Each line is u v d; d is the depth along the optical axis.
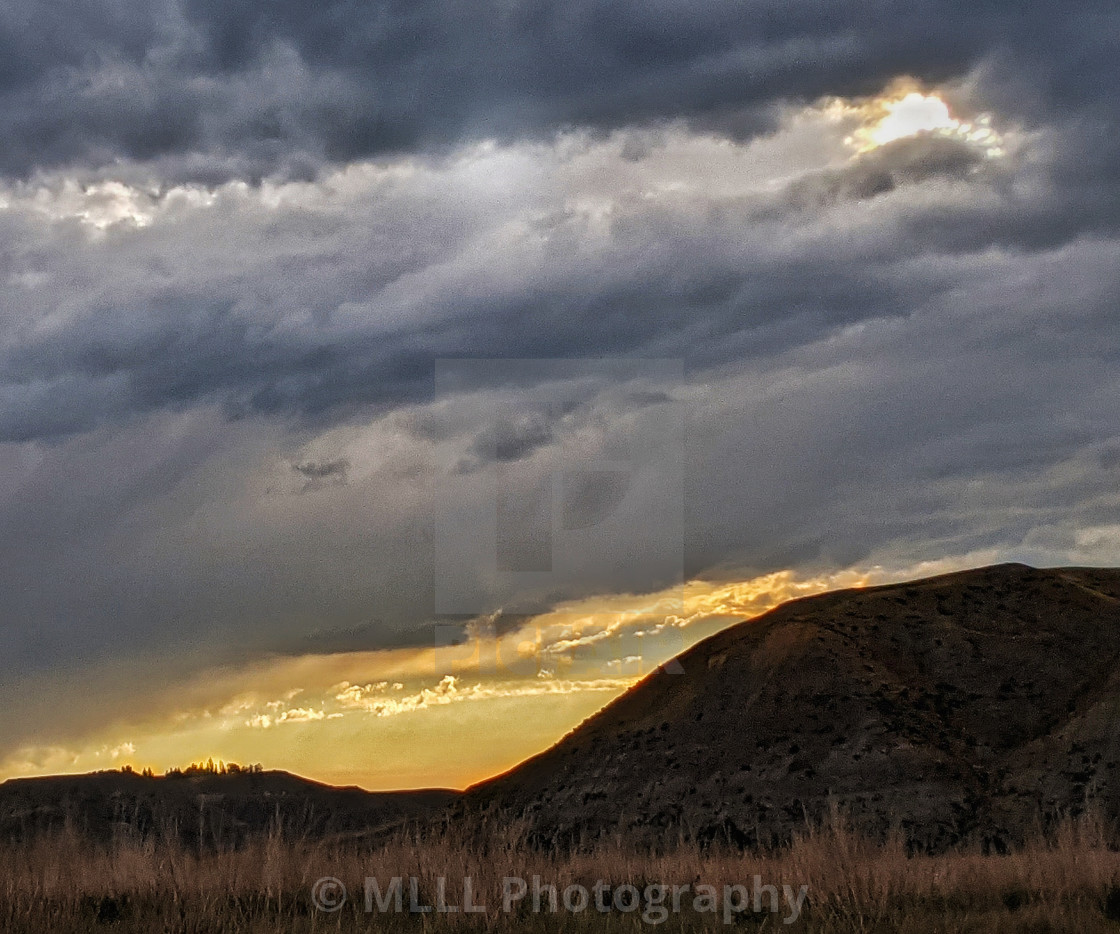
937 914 22.17
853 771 56.47
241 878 25.42
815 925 21.64
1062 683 60.44
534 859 27.84
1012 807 51.06
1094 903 23.06
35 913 23.06
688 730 65.75
